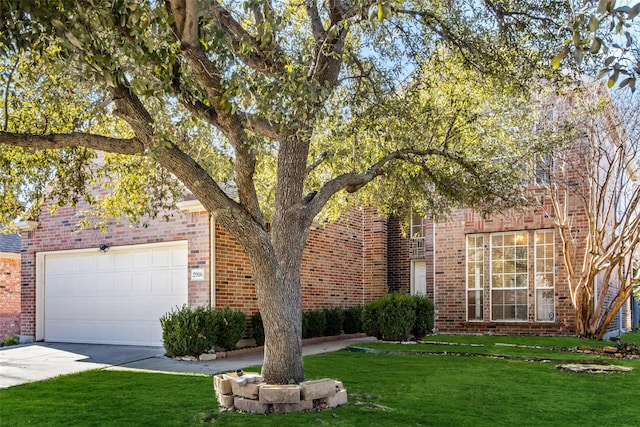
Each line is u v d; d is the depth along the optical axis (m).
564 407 6.42
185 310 11.34
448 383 7.91
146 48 5.30
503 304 15.39
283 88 5.66
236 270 12.76
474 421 5.69
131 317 13.51
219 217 6.34
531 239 15.12
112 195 11.26
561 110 13.01
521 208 11.65
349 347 12.77
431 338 14.23
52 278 14.91
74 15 4.82
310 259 15.33
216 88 5.62
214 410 6.17
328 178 10.13
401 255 18.61
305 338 14.38
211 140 9.29
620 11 2.94
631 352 11.24
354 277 17.47
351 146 8.98
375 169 8.23
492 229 15.57
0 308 17.44
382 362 10.20
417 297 14.14
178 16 5.12
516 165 10.12
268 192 11.05
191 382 8.17
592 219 13.48
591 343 12.64
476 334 15.44
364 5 5.73
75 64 5.94
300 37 8.60
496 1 8.09
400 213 11.25
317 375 8.57
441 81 9.35
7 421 5.86
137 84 5.16
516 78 8.51
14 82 7.85
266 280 6.42
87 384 8.10
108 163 9.34
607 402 6.71
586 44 4.50
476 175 9.27
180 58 5.89
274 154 10.06
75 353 12.06
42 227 15.03
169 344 11.11
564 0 7.55
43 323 14.92
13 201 8.71
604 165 15.20
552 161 13.72
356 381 8.03
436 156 9.64
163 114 7.98
